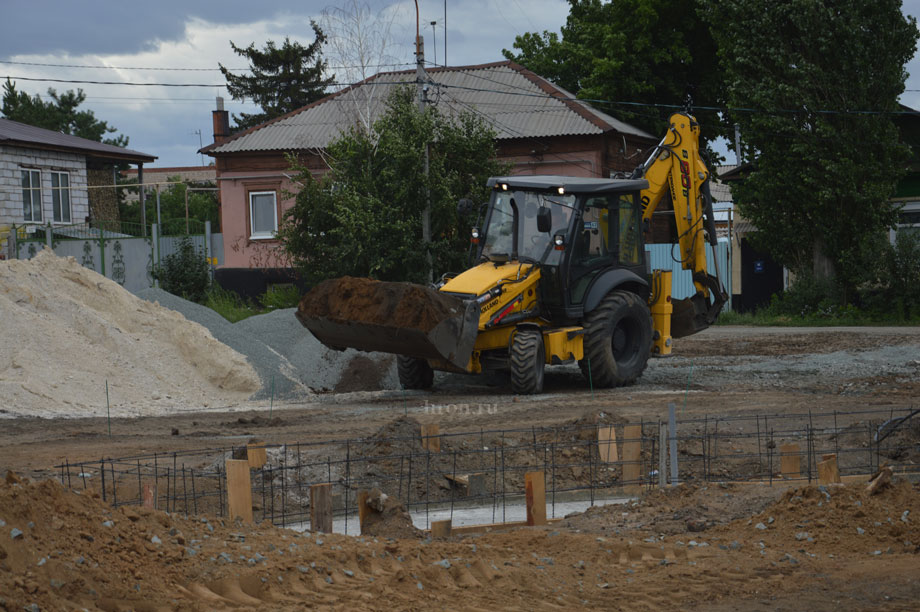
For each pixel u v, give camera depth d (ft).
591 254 52.21
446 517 27.63
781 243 100.89
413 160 80.28
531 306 50.70
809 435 34.47
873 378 53.06
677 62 120.47
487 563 20.13
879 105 94.94
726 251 104.88
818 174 95.55
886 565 20.36
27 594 14.93
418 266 82.23
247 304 103.19
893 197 102.58
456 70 113.70
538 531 24.02
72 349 50.98
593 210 52.70
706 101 122.31
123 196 173.68
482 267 51.21
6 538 15.75
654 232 107.86
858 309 97.76
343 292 47.34
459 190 82.28
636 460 31.27
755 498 26.30
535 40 138.31
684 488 28.02
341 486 29.91
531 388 49.16
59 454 34.65
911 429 35.86
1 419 42.88
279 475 29.89
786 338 77.97
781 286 111.45
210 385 53.16
